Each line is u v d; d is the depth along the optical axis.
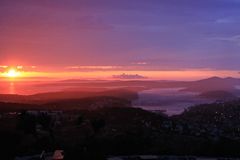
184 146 49.16
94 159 33.25
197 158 43.81
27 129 48.03
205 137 59.31
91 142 44.38
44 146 43.47
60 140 46.75
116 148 44.16
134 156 43.00
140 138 49.97
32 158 38.84
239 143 51.72
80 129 54.16
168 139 53.31
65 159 33.03
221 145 48.25
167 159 42.31
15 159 38.62
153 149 46.22
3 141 43.00
